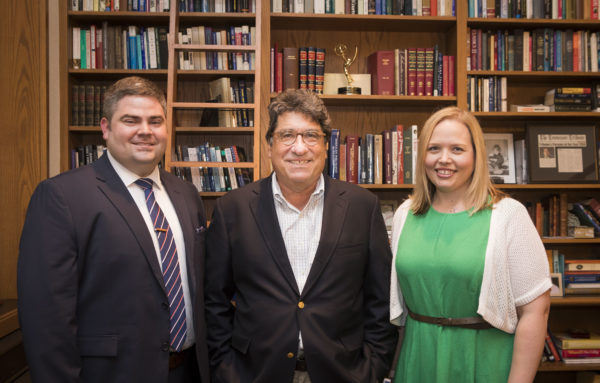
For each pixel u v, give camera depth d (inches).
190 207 62.9
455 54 112.9
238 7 109.7
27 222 51.2
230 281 61.2
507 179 117.0
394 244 62.1
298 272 58.0
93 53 109.3
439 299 54.6
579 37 114.1
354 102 115.4
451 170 55.5
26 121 106.6
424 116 123.0
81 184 53.2
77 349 49.8
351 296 58.3
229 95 108.6
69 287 49.5
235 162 107.0
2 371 81.8
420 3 111.7
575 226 115.2
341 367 54.9
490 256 52.3
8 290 106.2
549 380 122.0
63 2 106.3
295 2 110.3
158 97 56.5
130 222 53.6
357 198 62.2
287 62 110.3
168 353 54.0
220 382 57.4
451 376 53.7
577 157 114.3
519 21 110.7
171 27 103.3
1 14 106.3
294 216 59.2
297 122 55.0
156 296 53.9
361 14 109.7
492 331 53.6
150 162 55.9
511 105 122.3
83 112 109.3
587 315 123.5
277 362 53.8
